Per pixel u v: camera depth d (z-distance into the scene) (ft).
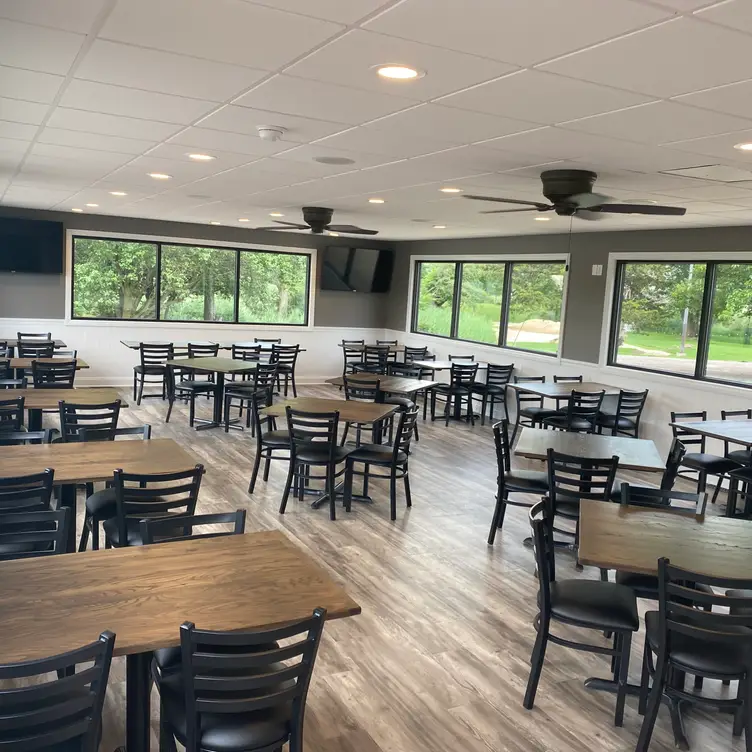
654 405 25.88
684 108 9.84
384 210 24.93
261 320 38.70
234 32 7.89
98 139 14.71
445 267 37.63
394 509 17.65
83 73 9.87
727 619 8.18
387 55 8.36
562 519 19.25
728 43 7.29
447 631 12.11
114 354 34.86
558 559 15.71
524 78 8.93
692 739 9.52
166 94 10.80
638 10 6.57
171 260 35.88
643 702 9.98
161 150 15.65
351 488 18.47
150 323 35.50
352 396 26.35
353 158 15.26
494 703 10.11
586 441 16.58
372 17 7.16
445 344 37.06
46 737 5.86
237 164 16.93
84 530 13.58
